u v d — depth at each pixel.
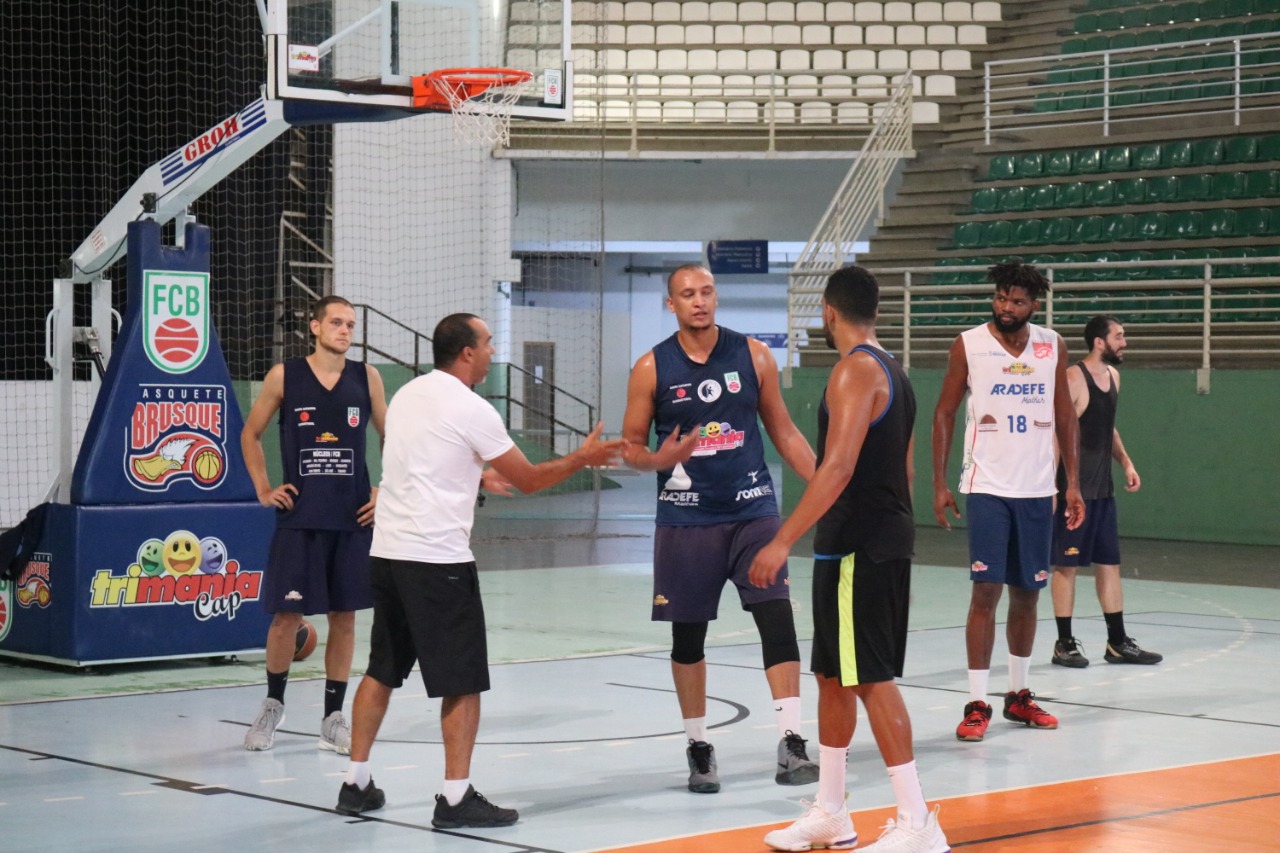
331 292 21.61
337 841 4.80
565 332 27.73
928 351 19.59
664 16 26.03
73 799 5.40
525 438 24.56
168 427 8.45
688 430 5.68
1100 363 8.72
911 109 23.19
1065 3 25.19
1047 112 23.02
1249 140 20.53
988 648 6.70
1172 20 23.80
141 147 19.28
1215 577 13.59
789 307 20.02
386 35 9.43
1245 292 18.94
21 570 8.50
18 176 18.56
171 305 8.46
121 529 8.26
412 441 5.11
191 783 5.68
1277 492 16.56
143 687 7.95
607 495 25.22
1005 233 21.53
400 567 5.07
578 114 24.55
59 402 8.88
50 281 18.67
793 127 24.16
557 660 8.87
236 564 8.62
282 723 6.96
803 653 9.03
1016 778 5.77
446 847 4.71
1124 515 17.67
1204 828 4.94
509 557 15.23
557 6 10.37
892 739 4.61
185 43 19.33
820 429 4.91
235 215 19.56
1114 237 20.62
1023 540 6.75
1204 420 17.05
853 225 22.89
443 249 22.98
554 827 5.00
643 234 25.25
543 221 24.98
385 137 22.12
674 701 7.51
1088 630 10.18
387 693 5.25
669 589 5.66
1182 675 8.35
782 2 26.06
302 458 6.36
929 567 14.30
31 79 18.59
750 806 5.33
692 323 5.68
